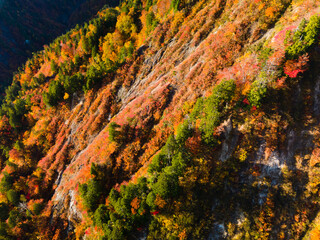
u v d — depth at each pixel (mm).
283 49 33656
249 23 47062
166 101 55156
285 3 43188
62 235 53156
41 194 67625
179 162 35406
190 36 64688
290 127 33375
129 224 34875
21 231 56406
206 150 36156
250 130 34156
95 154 59656
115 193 41094
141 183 38000
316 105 33375
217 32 55031
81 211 52031
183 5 71750
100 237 37562
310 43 31438
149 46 76188
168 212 33781
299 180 31953
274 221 30859
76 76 89125
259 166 33062
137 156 52250
